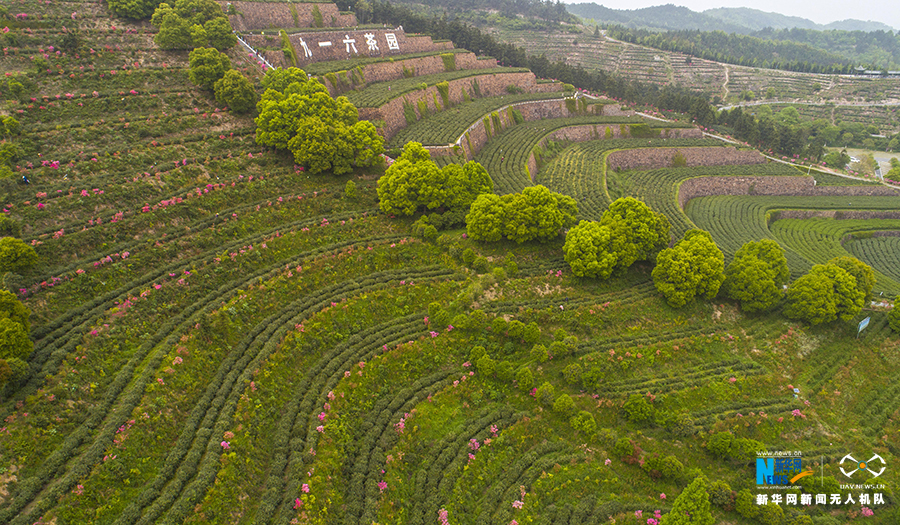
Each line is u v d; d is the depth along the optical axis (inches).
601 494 1774.1
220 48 3676.2
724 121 6284.5
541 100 5511.8
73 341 1733.5
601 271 2586.1
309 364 2052.2
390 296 2412.6
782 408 2169.0
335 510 1573.6
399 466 1771.7
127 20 3627.0
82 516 1341.0
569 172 4328.3
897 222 4387.3
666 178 4712.1
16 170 2321.6
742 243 3828.7
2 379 1462.8
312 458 1665.8
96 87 3014.3
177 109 3110.2
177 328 1943.9
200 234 2431.1
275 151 3107.8
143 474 1492.4
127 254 2167.8
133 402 1612.9
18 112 2623.0
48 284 1920.5
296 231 2647.6
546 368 2217.0
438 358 2181.3
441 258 2704.2
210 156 2888.8
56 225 2174.0
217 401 1734.7
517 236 2738.7
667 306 2618.1
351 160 3154.5
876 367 2440.9
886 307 2819.9
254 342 2017.7
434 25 6786.4
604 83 6786.4
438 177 2874.0
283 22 5049.2
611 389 2169.0
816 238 4106.8
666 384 2220.7
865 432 2119.8
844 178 5162.4
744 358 2426.2
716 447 1904.5
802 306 2566.4
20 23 3142.2
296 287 2347.4
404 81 5019.7
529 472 1812.3
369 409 1957.4
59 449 1470.2
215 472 1505.9
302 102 3078.2
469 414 2021.4
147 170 2613.2
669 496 1776.6
